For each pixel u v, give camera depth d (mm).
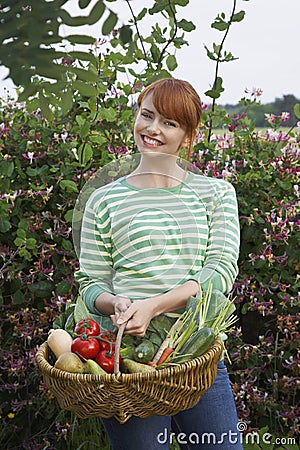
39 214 3113
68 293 3109
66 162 3035
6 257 3168
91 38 803
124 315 1841
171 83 2014
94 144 3184
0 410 3225
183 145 2100
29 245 2994
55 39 794
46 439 3211
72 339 2023
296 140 3232
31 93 858
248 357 3133
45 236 3172
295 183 3170
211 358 1788
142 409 1756
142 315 1857
